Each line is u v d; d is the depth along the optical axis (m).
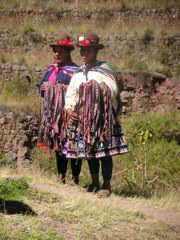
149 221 5.63
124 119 18.39
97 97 6.52
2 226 4.64
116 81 6.82
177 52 24.47
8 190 5.82
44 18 30.55
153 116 18.70
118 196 6.77
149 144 15.73
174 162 14.66
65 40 7.61
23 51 27.52
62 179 7.71
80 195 6.36
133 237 5.05
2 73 22.56
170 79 21.56
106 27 28.05
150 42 25.08
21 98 19.25
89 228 5.02
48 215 5.19
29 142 15.51
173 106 21.16
